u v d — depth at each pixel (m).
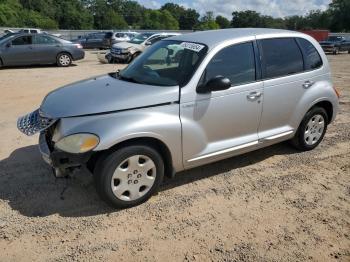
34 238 3.65
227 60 4.60
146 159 4.11
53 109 4.11
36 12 82.62
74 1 93.88
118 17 100.31
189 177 4.90
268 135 5.11
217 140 4.64
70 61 16.67
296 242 3.67
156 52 4.99
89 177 4.78
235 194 4.51
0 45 15.20
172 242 3.63
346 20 92.25
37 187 4.56
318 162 5.45
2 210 4.07
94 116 3.94
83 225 3.85
